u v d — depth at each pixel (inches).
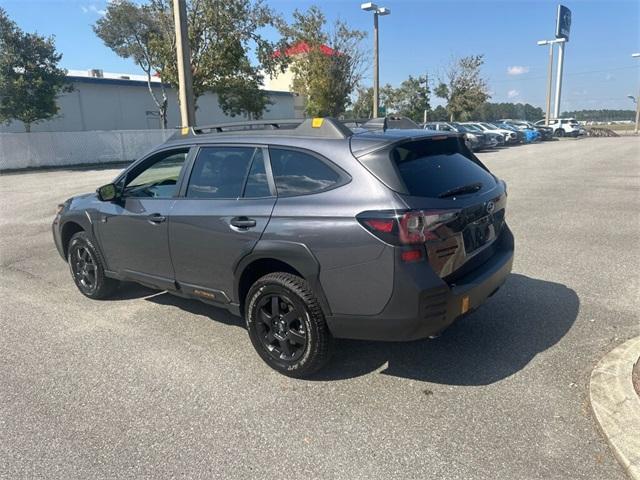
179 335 179.2
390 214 124.0
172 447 117.8
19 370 155.7
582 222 334.3
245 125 173.0
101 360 161.5
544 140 1539.1
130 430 124.6
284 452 115.1
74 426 126.6
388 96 1808.6
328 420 126.8
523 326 175.2
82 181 709.3
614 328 171.0
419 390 138.8
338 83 1337.4
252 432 122.9
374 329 131.6
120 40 1206.9
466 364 151.4
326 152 139.0
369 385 142.6
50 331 184.7
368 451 114.4
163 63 1085.1
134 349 168.7
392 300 126.1
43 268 267.0
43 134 979.9
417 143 143.7
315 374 148.9
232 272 154.3
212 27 1058.1
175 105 1470.2
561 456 109.6
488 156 930.1
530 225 328.2
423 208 125.9
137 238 183.6
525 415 124.9
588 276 224.4
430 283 125.1
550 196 441.7
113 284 214.5
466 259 139.0
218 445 118.3
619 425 114.3
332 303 135.0
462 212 135.0
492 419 124.0
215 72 1094.4
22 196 561.0
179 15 469.1
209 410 132.6
